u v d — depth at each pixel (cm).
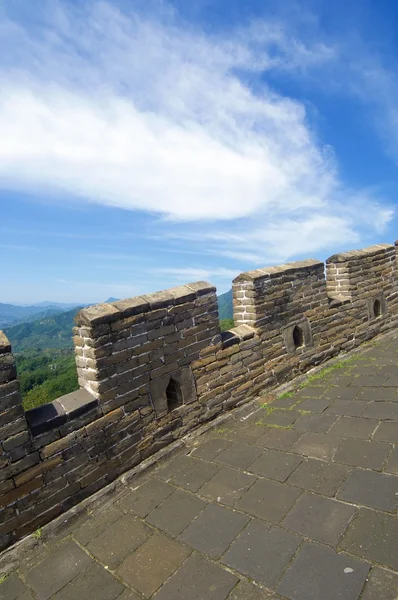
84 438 314
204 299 411
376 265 660
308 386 493
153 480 336
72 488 306
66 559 260
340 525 245
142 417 357
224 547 247
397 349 576
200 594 216
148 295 371
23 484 278
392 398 408
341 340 596
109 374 330
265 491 295
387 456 304
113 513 301
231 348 441
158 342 368
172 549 254
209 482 320
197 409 407
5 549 269
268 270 495
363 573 207
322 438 354
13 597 238
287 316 511
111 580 238
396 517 241
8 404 269
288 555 230
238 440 382
